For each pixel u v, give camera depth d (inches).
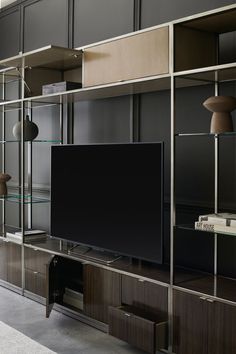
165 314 120.4
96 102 169.5
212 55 127.5
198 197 135.6
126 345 131.6
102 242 146.6
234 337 105.0
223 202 129.2
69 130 181.3
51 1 187.8
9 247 179.3
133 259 143.4
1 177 189.6
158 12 146.5
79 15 175.5
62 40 183.0
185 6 138.4
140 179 133.4
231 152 126.9
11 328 140.5
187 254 138.9
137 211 134.4
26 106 189.3
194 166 136.4
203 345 111.5
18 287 176.6
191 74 116.6
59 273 151.6
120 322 126.0
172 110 119.5
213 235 131.7
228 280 124.3
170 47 120.3
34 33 197.3
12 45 210.5
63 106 183.6
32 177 201.2
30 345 128.4
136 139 153.8
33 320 150.1
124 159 138.6
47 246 165.0
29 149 201.5
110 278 135.2
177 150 140.9
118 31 160.1
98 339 135.6
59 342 133.3
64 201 161.6
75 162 156.8
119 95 157.6
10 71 183.3
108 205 144.1
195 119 135.8
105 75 142.1
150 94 149.1
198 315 112.6
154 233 129.2
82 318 148.6
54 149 165.9
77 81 177.9
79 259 144.9
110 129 163.9
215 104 111.3
